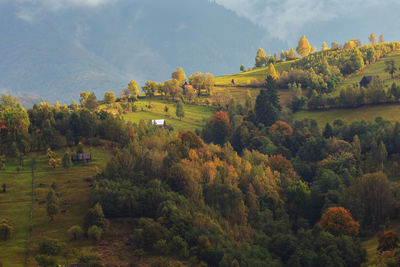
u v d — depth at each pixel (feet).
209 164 423.23
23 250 273.54
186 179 385.29
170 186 387.14
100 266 259.39
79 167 425.69
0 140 458.91
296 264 299.38
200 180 407.23
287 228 385.09
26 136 473.67
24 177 393.70
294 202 431.02
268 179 442.09
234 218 369.09
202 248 298.35
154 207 340.59
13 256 264.11
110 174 384.47
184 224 316.40
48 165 426.92
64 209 332.39
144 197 343.87
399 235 299.17
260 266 293.64
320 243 316.40
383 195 389.39
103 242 293.43
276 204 410.52
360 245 315.37
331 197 430.20
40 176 397.80
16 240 286.25
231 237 322.14
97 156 462.19
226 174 429.79
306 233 343.05
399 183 467.52
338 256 296.10
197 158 451.12
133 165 402.72
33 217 319.47
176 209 330.13
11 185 373.81
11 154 444.55
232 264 280.92
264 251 320.09
